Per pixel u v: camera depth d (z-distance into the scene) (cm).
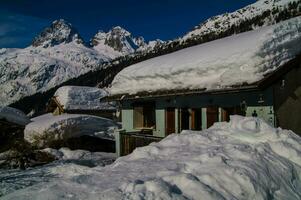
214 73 1252
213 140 841
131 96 1669
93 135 2797
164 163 714
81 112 3488
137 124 1781
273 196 621
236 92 1159
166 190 556
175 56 1694
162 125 1587
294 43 1205
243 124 889
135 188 568
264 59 1110
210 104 1334
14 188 1178
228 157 707
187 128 1448
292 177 689
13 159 2030
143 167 709
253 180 618
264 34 1166
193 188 577
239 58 1146
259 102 1152
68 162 1978
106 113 3619
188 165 680
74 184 629
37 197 575
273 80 1089
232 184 604
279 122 1129
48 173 1382
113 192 564
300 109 1182
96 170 764
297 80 1183
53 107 3775
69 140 2655
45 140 2577
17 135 3095
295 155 749
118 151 1800
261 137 823
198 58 1393
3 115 3192
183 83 1383
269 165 690
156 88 1527
